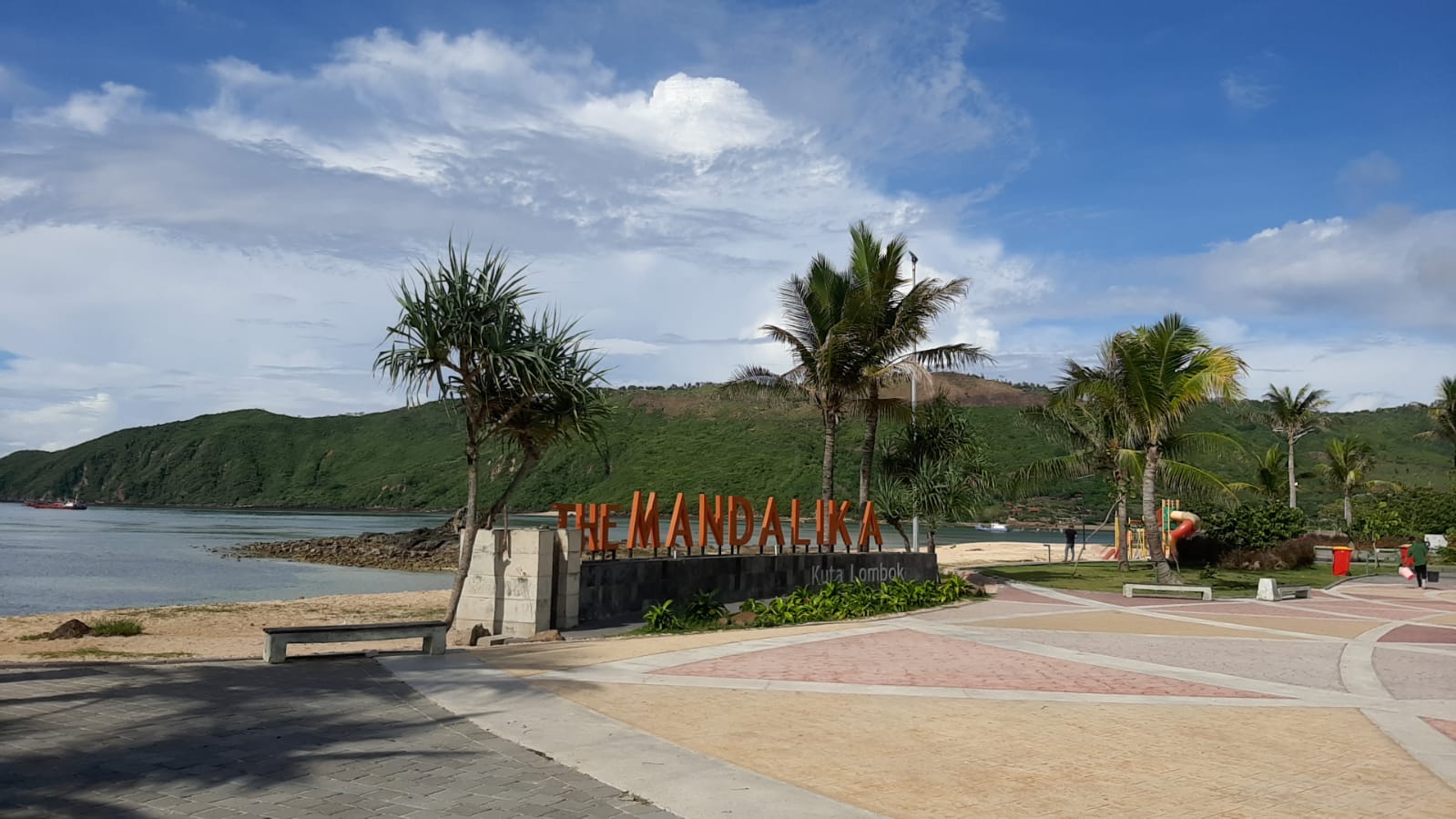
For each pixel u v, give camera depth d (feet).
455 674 33.17
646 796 20.18
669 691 31.58
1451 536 145.28
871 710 29.50
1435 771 23.80
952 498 94.84
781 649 42.55
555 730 25.64
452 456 622.13
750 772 22.24
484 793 19.97
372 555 188.96
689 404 493.77
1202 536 122.93
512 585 54.90
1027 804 20.57
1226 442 101.30
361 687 30.30
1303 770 23.73
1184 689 34.63
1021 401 404.57
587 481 422.00
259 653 54.85
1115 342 87.76
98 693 27.40
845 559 84.28
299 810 18.48
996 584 91.56
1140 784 22.16
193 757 21.62
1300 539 126.93
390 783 20.40
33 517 416.26
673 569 66.90
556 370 53.06
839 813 19.52
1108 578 100.78
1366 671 39.52
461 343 50.80
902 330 92.99
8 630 65.26
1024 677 36.35
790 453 393.91
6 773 19.69
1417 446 393.29
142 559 166.61
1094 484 350.23
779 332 92.68
